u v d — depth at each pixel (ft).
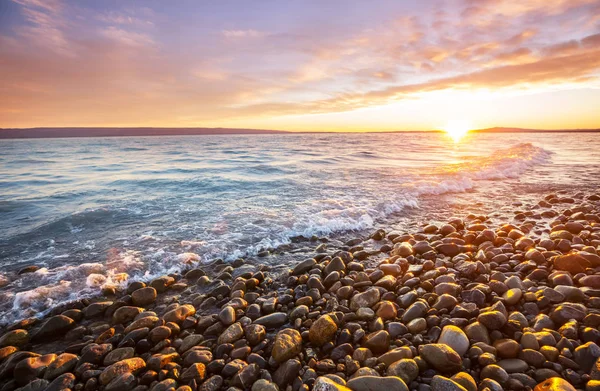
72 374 2.10
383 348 2.20
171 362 2.18
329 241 4.60
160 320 2.62
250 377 2.00
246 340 2.37
